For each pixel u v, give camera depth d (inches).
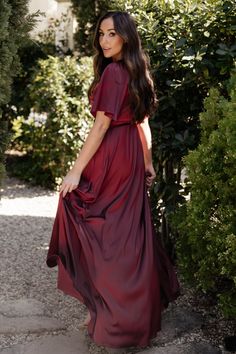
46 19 335.9
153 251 103.5
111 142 104.5
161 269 111.3
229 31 123.1
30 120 241.9
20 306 119.9
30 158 252.2
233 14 123.2
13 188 236.4
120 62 104.0
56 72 228.2
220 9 122.7
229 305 104.6
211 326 115.3
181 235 118.1
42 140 232.4
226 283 130.9
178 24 128.5
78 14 303.6
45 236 173.3
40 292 130.4
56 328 111.4
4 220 190.1
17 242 166.7
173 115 137.4
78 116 227.3
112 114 100.2
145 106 106.3
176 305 124.8
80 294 101.3
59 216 106.1
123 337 98.5
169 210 136.6
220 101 110.4
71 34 327.3
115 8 143.3
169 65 133.0
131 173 105.7
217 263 109.5
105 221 102.7
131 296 99.0
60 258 105.1
